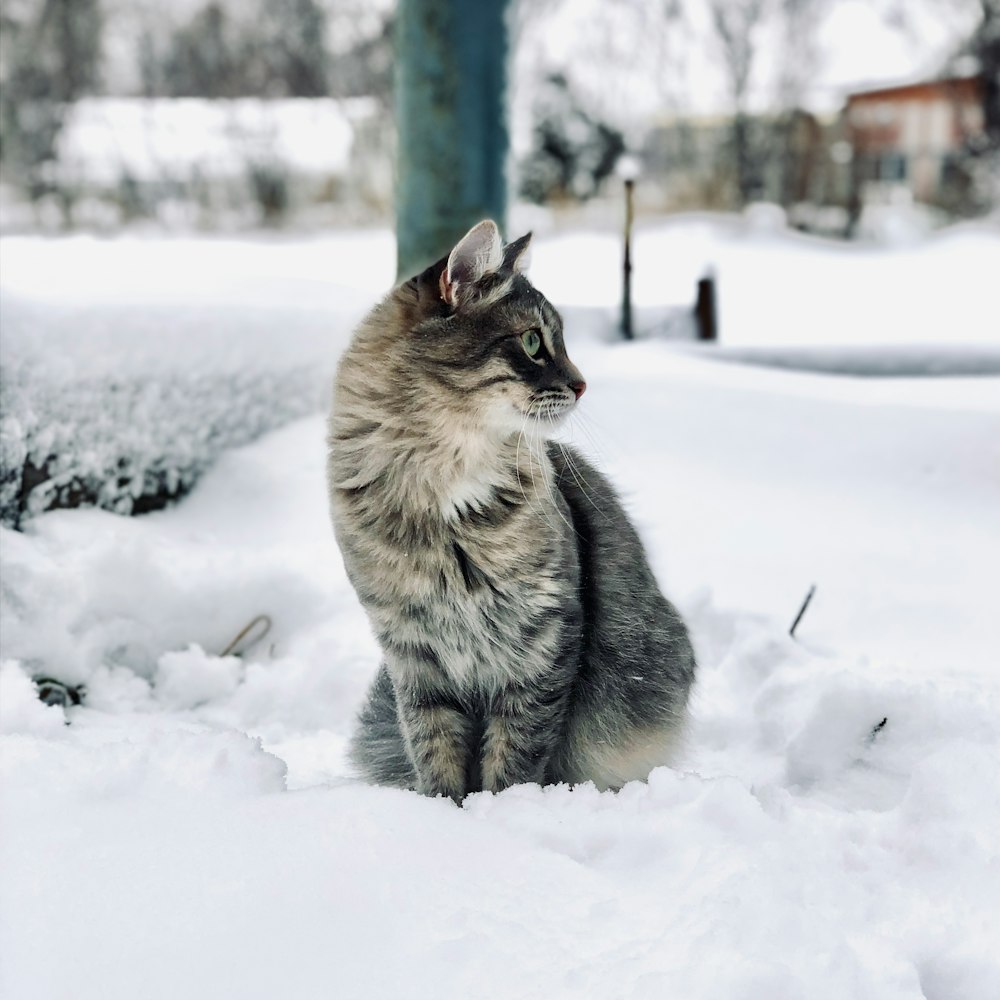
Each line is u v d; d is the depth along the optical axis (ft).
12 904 2.19
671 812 2.64
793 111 33.12
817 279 17.48
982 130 30.30
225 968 2.08
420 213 7.79
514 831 2.61
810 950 2.14
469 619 3.00
